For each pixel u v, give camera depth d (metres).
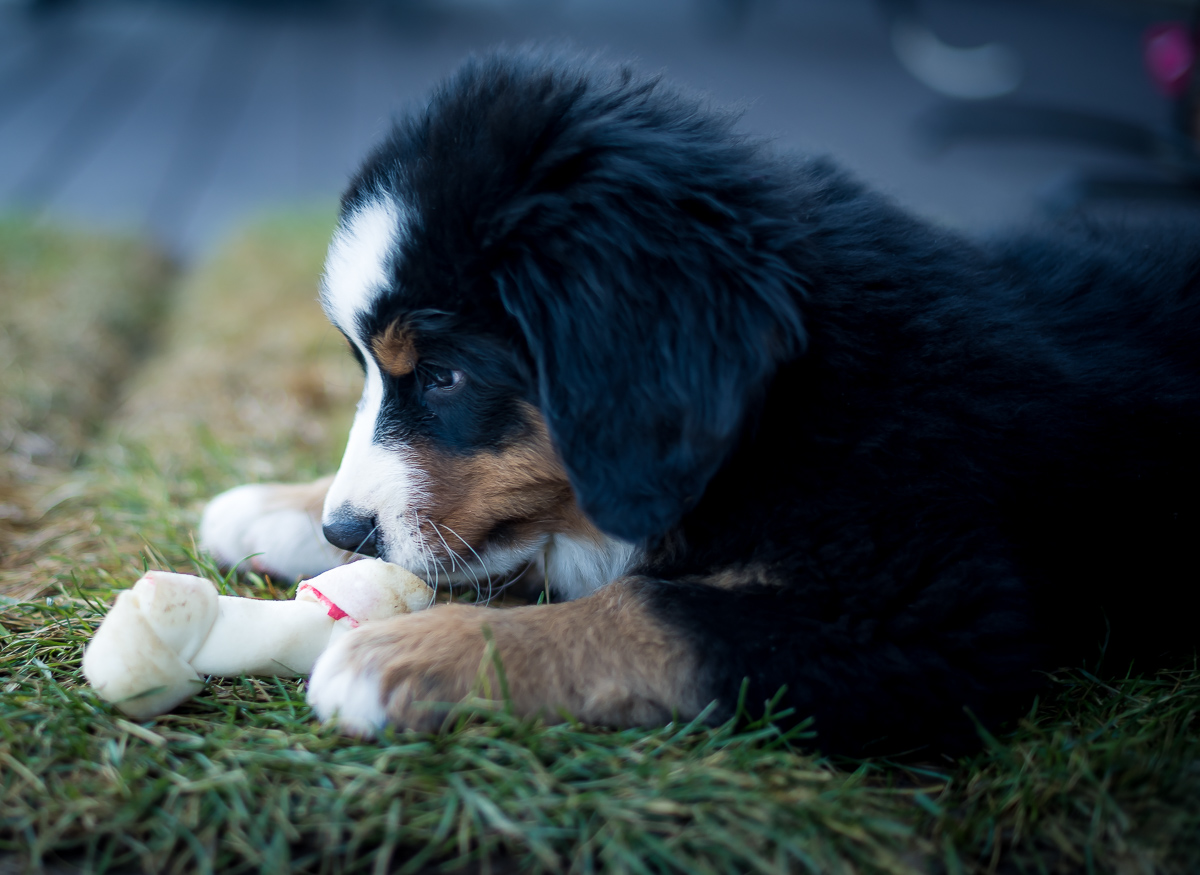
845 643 0.82
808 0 5.37
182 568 0.97
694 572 0.87
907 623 0.83
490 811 0.77
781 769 0.80
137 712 0.82
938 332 0.87
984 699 0.82
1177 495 0.88
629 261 0.83
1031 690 0.84
